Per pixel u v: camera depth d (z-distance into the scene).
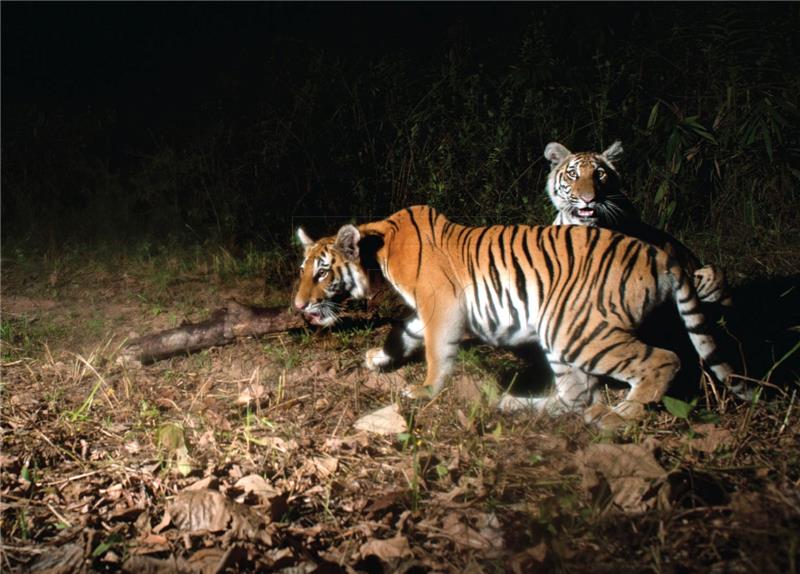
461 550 1.62
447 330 2.39
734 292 3.12
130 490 1.92
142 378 2.61
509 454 1.98
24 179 4.97
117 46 6.97
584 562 1.54
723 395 2.22
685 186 3.81
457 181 3.75
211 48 6.84
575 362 2.21
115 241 4.30
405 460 2.01
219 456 2.05
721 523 1.62
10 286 3.70
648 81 4.13
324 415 2.31
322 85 4.24
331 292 2.55
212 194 4.44
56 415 2.31
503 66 4.40
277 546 1.67
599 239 2.23
